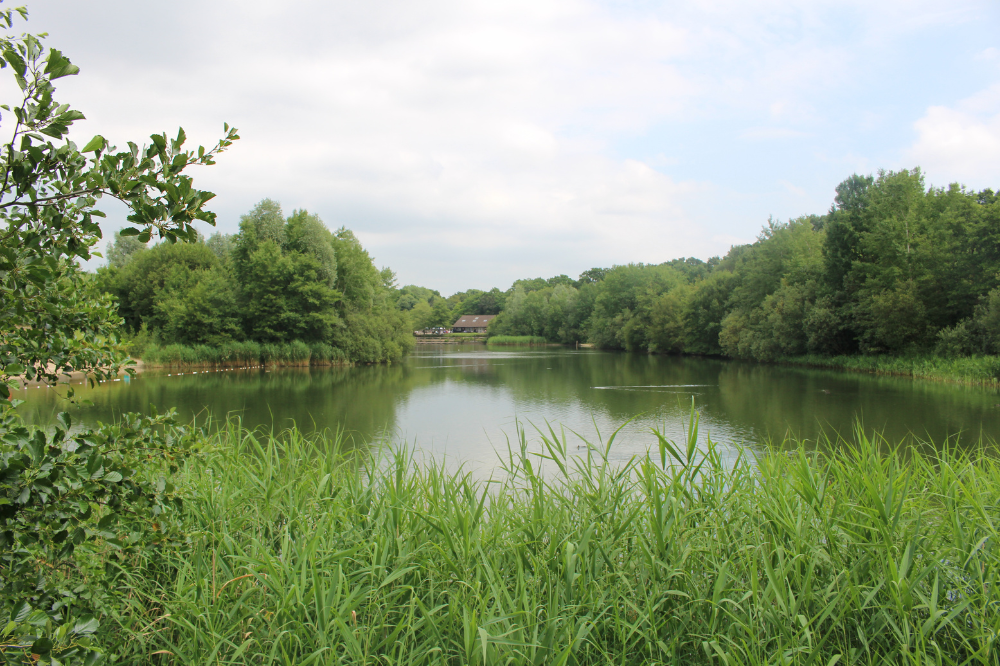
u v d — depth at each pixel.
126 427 2.69
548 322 91.12
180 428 2.90
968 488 3.80
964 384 23.83
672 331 54.53
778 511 3.46
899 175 33.88
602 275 120.12
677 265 107.94
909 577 2.98
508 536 3.70
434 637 2.88
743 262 53.16
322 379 28.98
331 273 41.00
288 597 2.82
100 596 2.78
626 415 16.78
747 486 3.91
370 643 2.88
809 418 15.98
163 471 3.00
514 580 3.34
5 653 1.79
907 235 31.45
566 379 29.31
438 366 39.41
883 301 30.66
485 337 110.19
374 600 3.04
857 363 32.66
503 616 2.73
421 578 3.39
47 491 1.95
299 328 38.75
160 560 3.37
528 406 18.92
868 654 2.78
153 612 3.17
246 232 39.34
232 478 4.43
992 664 2.72
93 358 2.85
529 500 4.29
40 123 1.88
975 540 3.30
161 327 39.31
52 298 2.38
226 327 36.72
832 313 34.97
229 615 2.95
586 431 13.68
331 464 4.71
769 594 2.94
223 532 3.51
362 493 4.27
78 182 1.98
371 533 3.71
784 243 44.34
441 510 3.77
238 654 2.73
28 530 2.06
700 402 19.66
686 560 3.26
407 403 19.66
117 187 1.95
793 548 3.17
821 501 3.34
